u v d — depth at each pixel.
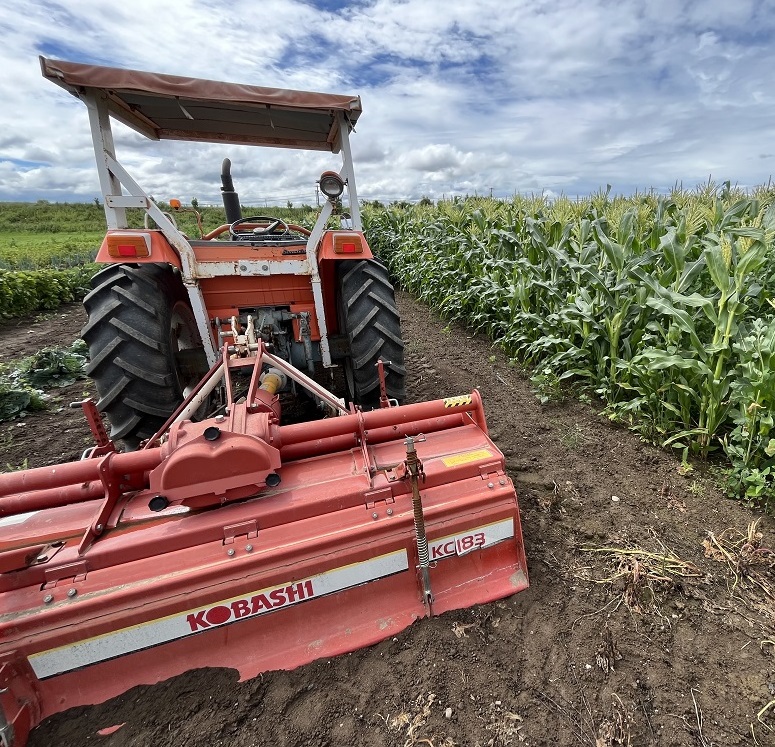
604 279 3.39
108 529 1.36
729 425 2.74
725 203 5.23
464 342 5.31
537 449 2.85
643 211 4.36
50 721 1.23
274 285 2.68
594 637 1.56
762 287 2.85
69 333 7.53
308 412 3.00
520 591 1.70
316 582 1.43
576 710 1.34
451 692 1.38
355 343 2.70
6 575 1.23
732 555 1.94
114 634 1.25
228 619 1.36
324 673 1.40
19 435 3.65
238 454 1.36
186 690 1.31
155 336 2.29
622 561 1.89
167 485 1.35
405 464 1.48
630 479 2.52
